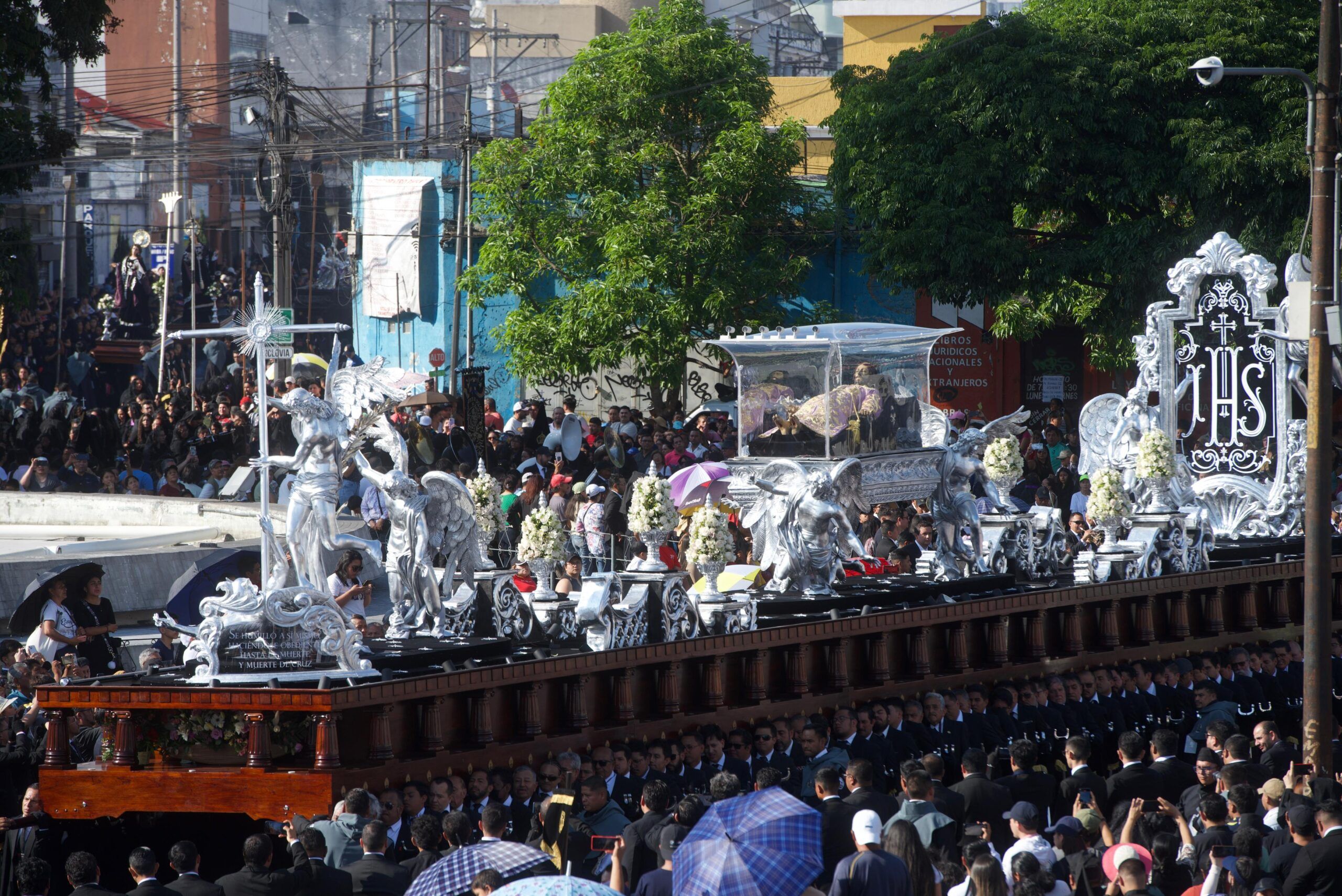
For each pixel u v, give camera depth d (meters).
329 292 162.38
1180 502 68.75
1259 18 96.06
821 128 126.31
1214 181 91.88
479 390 81.75
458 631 47.12
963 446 60.22
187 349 132.75
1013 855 33.66
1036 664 58.69
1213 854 33.78
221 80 193.75
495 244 107.69
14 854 39.38
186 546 67.75
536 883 24.31
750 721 49.28
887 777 48.81
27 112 95.62
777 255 107.12
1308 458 50.56
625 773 43.91
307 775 37.25
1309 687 50.12
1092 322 102.56
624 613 47.44
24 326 140.75
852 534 53.75
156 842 39.84
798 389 56.84
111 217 172.25
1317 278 50.38
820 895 28.67
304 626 39.31
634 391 118.75
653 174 108.69
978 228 97.38
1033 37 98.19
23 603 51.16
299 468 42.94
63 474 86.44
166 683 38.91
